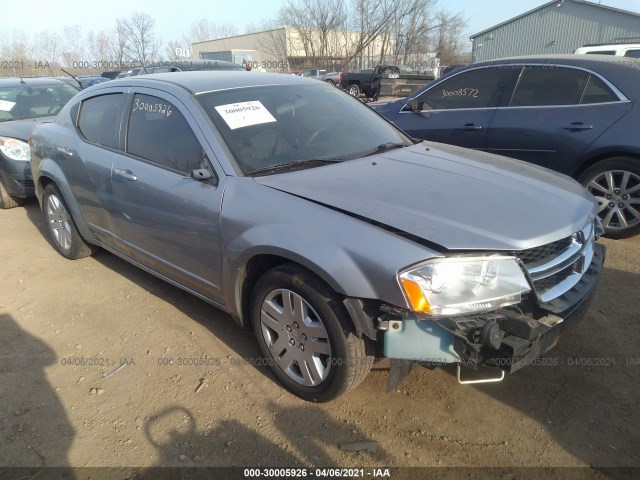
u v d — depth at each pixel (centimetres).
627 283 387
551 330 225
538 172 307
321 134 330
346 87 2070
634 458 229
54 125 449
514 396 271
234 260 271
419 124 576
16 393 285
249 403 271
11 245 519
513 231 224
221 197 279
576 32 3212
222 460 235
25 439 251
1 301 396
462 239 215
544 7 3284
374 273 217
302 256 236
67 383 292
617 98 462
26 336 344
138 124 348
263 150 299
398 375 236
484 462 230
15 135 610
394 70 2025
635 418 253
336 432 250
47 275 440
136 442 247
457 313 210
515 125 508
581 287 251
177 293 397
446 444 241
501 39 3525
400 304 212
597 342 314
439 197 250
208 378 292
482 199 250
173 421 260
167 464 233
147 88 348
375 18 3431
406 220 227
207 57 3769
